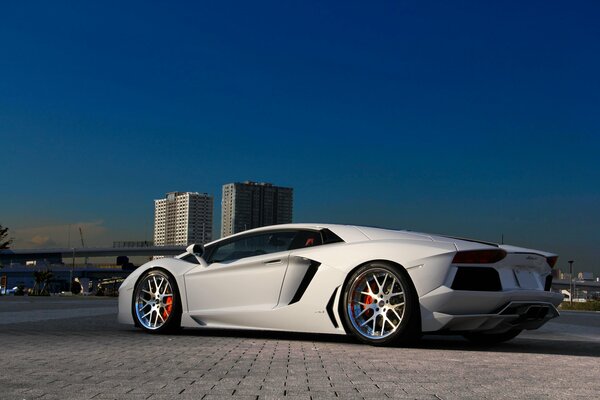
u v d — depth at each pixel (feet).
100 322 27.43
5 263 440.04
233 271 21.08
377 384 11.48
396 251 18.15
